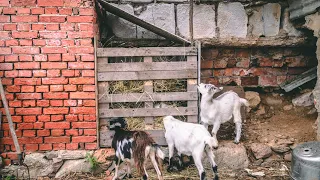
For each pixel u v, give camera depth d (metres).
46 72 3.22
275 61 4.10
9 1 3.14
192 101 3.38
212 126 3.65
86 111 3.27
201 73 4.05
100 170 3.30
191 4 3.49
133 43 3.92
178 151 3.18
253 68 4.10
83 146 3.31
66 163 3.29
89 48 3.22
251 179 3.17
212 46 3.96
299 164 2.82
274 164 3.38
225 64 4.05
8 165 3.27
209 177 3.21
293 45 3.99
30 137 3.26
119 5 3.91
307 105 3.97
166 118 3.21
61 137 3.28
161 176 2.87
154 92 3.37
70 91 3.25
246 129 3.75
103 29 3.92
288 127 3.73
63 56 3.21
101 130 3.33
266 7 3.98
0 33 3.16
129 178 3.15
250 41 3.94
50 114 3.26
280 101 4.12
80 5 3.19
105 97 3.31
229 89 3.94
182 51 3.35
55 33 3.20
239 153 3.33
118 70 3.30
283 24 4.02
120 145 2.96
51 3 3.17
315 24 3.49
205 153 3.28
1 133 3.24
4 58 3.18
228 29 3.98
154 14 3.92
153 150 2.87
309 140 3.46
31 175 3.27
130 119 3.36
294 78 4.09
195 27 3.95
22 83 3.21
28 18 3.16
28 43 3.18
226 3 3.95
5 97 3.03
